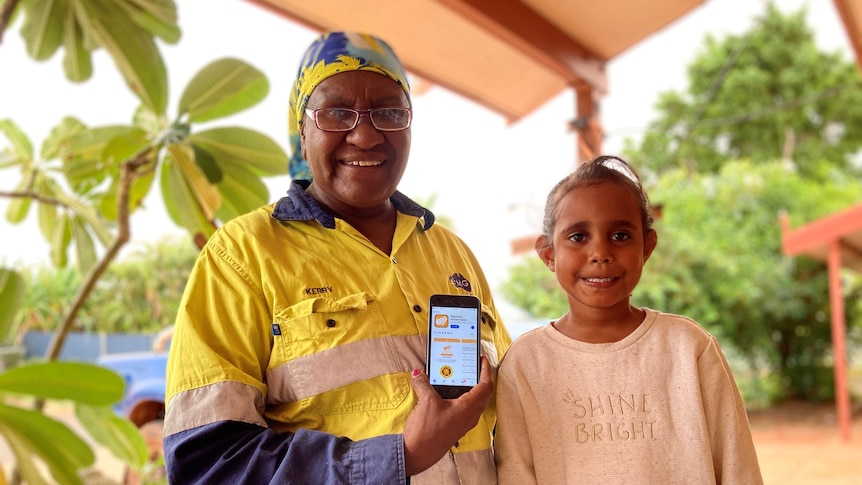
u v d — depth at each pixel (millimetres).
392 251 1692
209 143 2707
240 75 2742
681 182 12891
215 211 2746
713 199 12352
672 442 1457
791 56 17219
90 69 3062
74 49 2967
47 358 2783
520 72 5055
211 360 1418
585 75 5059
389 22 4273
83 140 2943
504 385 1596
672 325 1549
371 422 1469
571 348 1566
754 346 11516
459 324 1482
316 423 1484
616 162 1656
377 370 1498
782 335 12117
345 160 1617
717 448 1465
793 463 7758
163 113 2781
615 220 1530
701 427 1444
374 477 1294
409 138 1681
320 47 1639
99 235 3250
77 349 10125
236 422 1367
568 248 1564
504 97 5375
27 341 10695
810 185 13500
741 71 16984
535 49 4496
